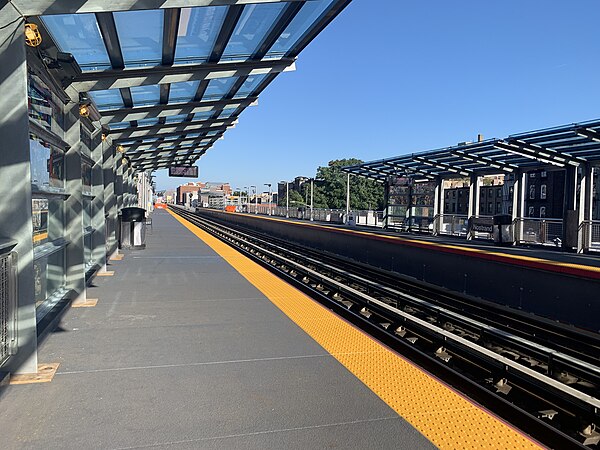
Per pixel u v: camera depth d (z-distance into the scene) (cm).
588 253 1427
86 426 345
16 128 437
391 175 2644
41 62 560
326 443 325
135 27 645
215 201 9219
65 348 523
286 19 680
